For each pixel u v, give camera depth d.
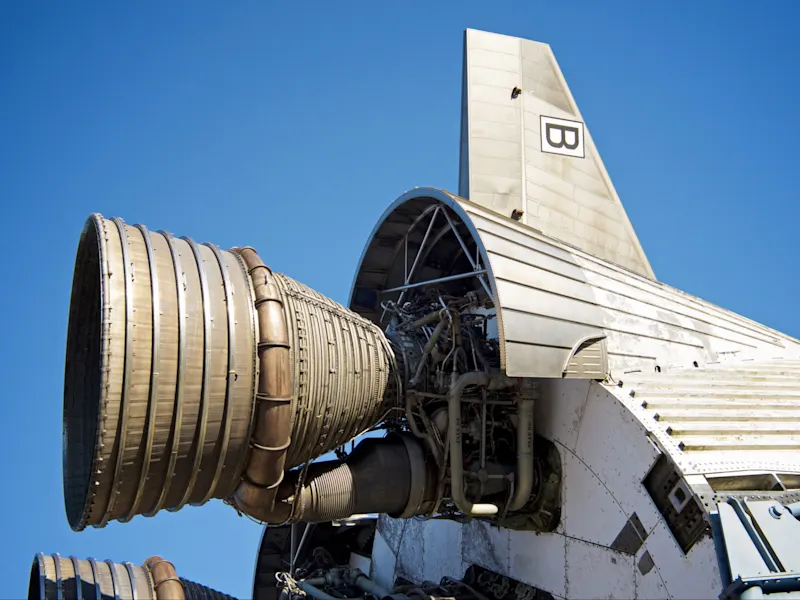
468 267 15.98
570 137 19.00
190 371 8.81
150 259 9.08
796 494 9.64
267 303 9.58
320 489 11.09
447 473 11.95
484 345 12.99
